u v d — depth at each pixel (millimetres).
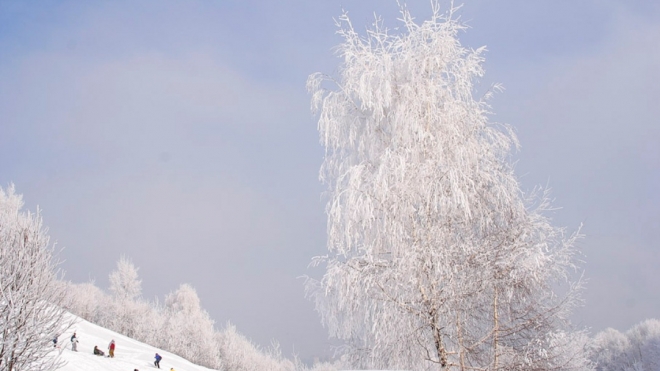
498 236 9477
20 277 11773
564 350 9188
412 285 9008
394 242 9445
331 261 9906
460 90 10477
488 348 9297
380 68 10570
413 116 9797
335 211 10023
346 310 9922
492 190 9992
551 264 9312
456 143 9828
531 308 9398
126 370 32156
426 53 10367
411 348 9156
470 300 9008
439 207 9484
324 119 10945
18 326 11344
